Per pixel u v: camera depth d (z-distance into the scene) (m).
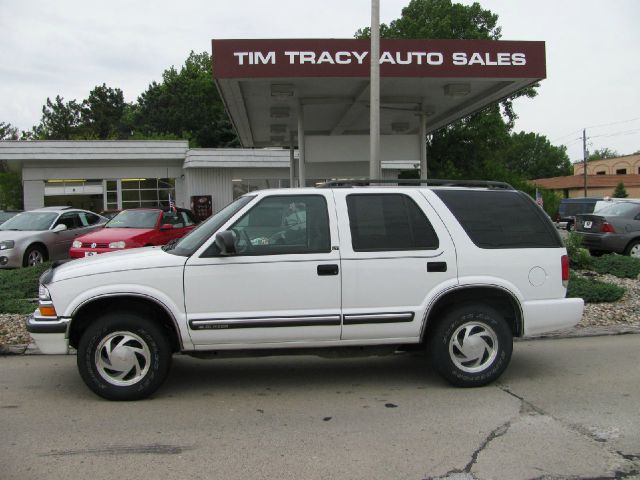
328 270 5.14
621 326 8.02
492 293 5.44
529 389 5.46
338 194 5.38
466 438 4.30
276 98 13.08
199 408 5.02
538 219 5.61
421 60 10.66
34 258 13.16
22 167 25.80
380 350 5.48
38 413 4.88
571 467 3.81
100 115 65.69
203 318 5.04
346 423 4.64
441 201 5.47
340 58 10.57
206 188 25.25
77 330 5.32
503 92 12.60
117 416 4.80
